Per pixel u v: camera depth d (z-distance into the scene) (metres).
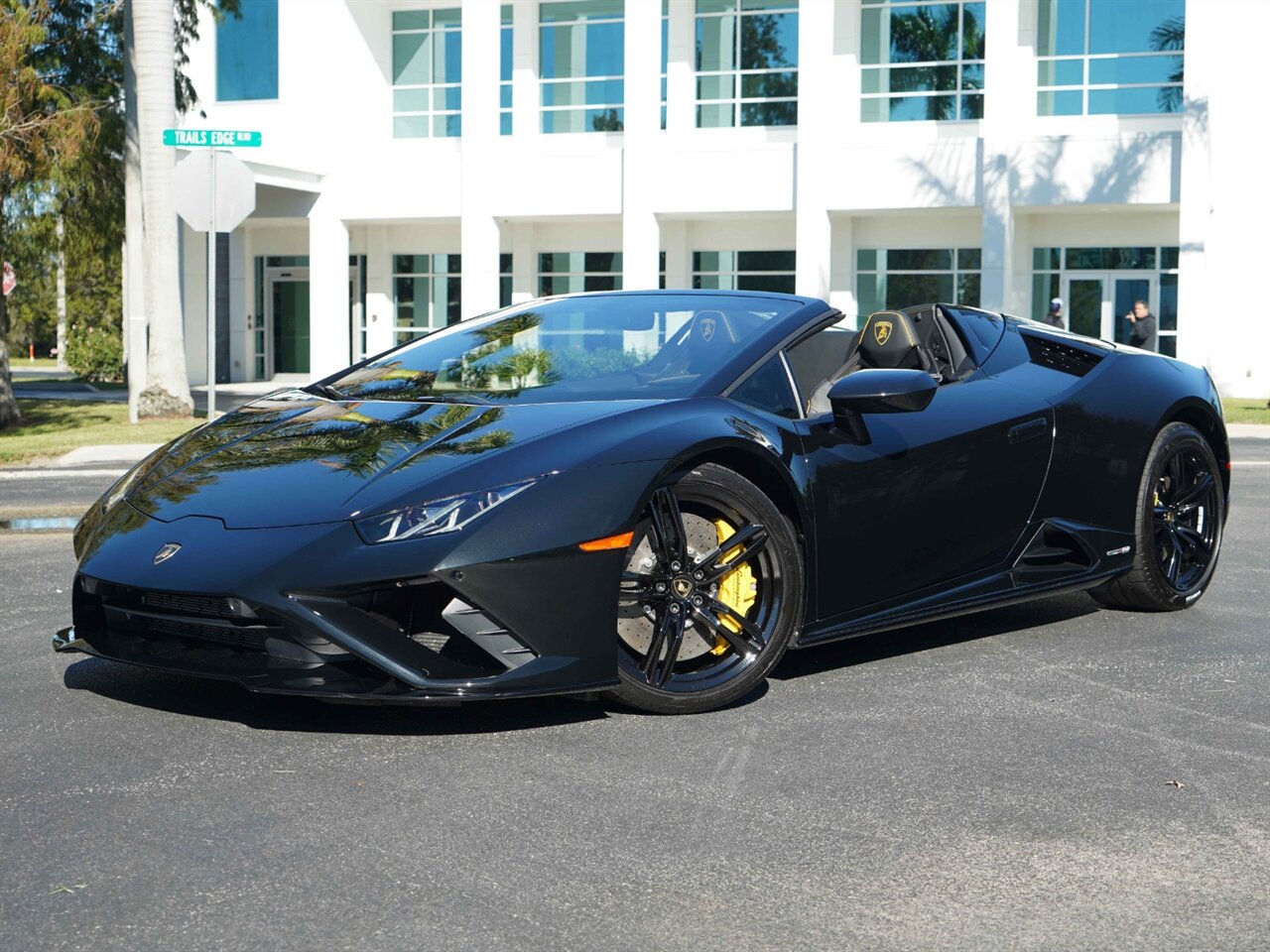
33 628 4.94
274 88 26.81
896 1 24.53
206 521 3.60
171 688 4.04
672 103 25.72
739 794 3.14
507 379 4.21
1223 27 22.58
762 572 3.93
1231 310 23.09
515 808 3.04
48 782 3.20
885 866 2.73
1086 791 3.18
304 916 2.47
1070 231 24.31
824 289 23.86
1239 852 2.81
